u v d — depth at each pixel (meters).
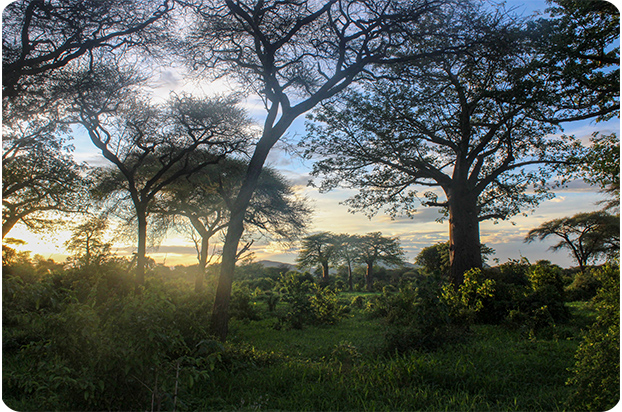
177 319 5.42
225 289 8.91
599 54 13.11
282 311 15.73
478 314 12.77
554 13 13.32
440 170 19.28
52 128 14.41
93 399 4.05
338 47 10.84
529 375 5.96
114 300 4.64
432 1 10.00
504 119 14.95
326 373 6.21
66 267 16.50
